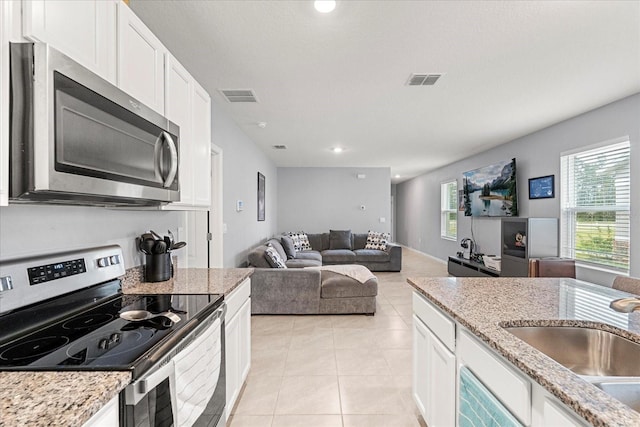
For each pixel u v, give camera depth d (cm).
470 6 177
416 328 192
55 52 90
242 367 212
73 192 97
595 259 354
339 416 196
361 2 173
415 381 192
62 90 93
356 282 384
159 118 150
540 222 397
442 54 230
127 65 134
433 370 162
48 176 88
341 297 383
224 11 181
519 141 475
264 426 186
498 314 135
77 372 84
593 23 192
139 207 168
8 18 84
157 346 100
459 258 592
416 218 974
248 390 223
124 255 178
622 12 181
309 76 267
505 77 268
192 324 123
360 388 226
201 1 172
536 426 90
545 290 178
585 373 126
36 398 71
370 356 276
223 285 184
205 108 221
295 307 382
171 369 101
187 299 153
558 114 365
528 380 93
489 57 234
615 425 64
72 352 95
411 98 316
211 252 340
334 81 277
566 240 391
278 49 223
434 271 674
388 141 504
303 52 227
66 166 94
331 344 301
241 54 230
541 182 427
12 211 113
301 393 220
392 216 1224
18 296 108
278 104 334
